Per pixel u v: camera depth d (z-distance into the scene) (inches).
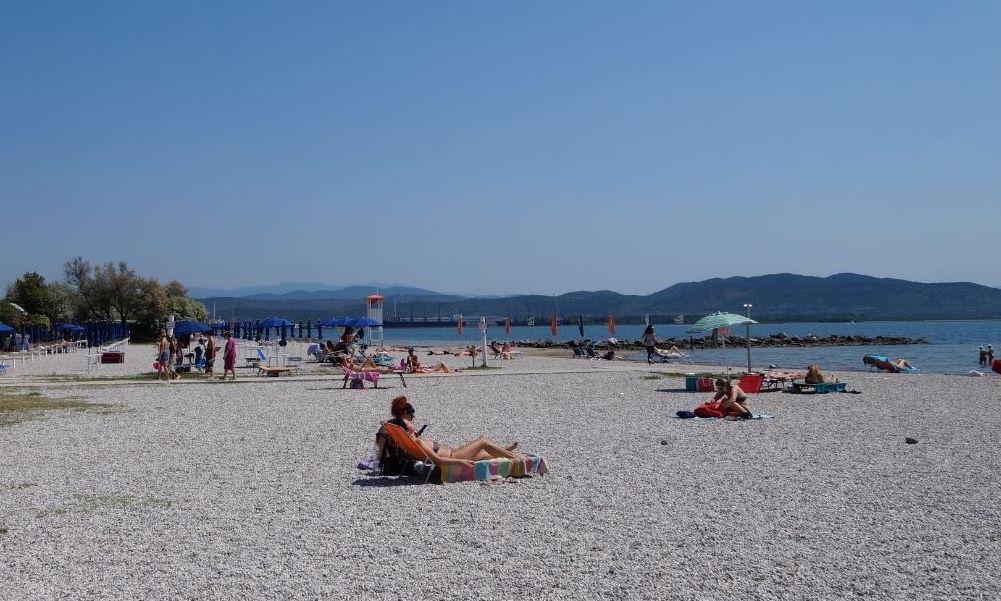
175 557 269.3
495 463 400.2
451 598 228.4
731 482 384.5
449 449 407.2
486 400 817.5
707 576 245.6
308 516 326.3
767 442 511.5
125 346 2229.3
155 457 470.9
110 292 4126.5
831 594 229.5
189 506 344.5
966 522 306.2
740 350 2800.2
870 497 349.7
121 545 283.9
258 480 401.7
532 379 1112.8
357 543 285.4
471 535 295.1
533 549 275.7
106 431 584.4
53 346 2241.6
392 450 404.8
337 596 230.4
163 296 4151.1
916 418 633.6
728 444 504.7
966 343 3344.0
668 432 563.2
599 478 398.9
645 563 258.8
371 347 2416.3
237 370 1411.2
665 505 338.6
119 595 231.6
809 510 327.0
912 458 447.8
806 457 453.1
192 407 756.6
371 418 666.2
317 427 607.8
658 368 1382.9
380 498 360.2
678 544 280.1
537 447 500.1
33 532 301.9
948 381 1024.2
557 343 3604.8
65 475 414.6
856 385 966.4
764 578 243.4
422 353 2277.3
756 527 301.3
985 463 430.3
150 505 346.6
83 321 4074.8
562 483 388.2
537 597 228.7
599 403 773.9
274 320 2044.8
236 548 279.7
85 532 301.9
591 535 293.0
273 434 568.4
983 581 239.3
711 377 899.4
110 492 373.4
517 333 7780.5
